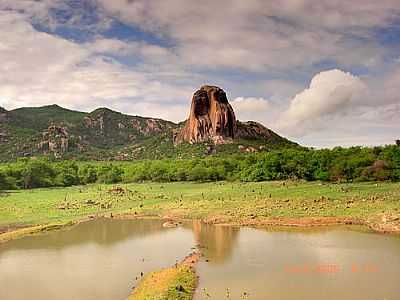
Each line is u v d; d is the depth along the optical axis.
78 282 43.53
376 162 116.19
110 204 103.19
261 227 72.88
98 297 39.03
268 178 140.00
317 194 94.88
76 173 173.12
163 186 144.25
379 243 57.47
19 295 39.91
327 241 59.56
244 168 153.00
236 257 52.19
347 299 36.88
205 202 96.88
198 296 38.31
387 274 43.66
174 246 59.88
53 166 168.75
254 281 42.34
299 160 136.25
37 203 103.31
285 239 61.88
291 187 111.88
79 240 65.00
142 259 52.78
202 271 46.44
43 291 40.91
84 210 95.06
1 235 68.69
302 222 73.25
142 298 37.00
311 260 49.69
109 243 62.56
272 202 89.88
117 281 43.72
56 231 72.81
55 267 49.38
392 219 67.94
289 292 38.84
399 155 114.94
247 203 91.44
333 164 125.62
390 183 105.00
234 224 76.38
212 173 156.00
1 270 48.41
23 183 148.50
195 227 75.12
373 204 79.00
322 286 40.38
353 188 99.31
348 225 70.50
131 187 144.00
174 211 90.00
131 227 76.31
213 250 56.38
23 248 59.69
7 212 90.44
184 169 164.00
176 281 41.59
